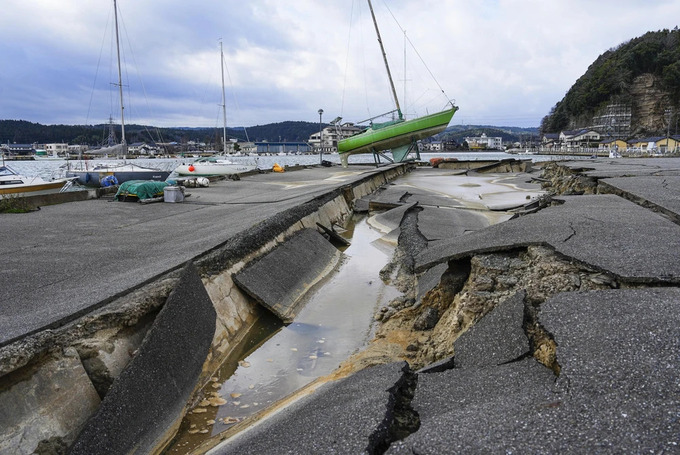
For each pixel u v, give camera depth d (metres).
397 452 2.30
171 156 62.00
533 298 4.10
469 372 3.33
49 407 3.29
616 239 5.33
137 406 3.55
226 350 5.66
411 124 34.41
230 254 7.04
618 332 2.97
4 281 5.37
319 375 5.20
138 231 8.92
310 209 12.20
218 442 3.75
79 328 3.88
